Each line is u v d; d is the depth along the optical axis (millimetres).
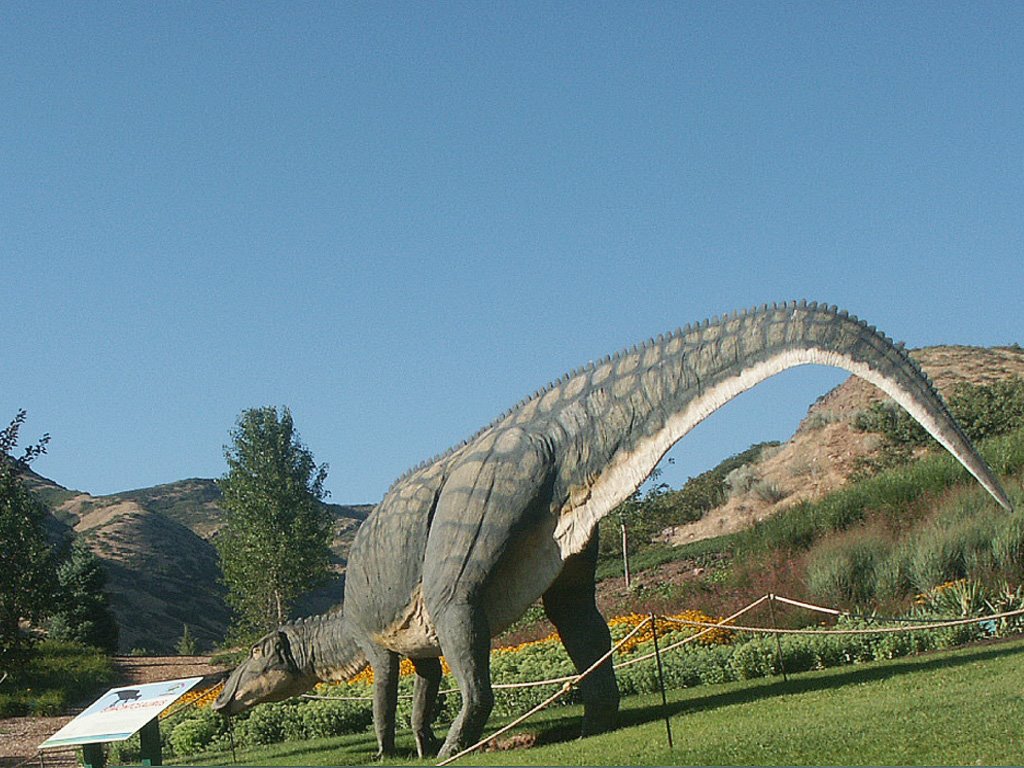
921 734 8125
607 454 10453
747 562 23500
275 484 42281
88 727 12242
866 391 49844
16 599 26203
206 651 66625
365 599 11930
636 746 9453
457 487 10805
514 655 17328
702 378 10234
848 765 7535
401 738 13945
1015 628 13969
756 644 14016
